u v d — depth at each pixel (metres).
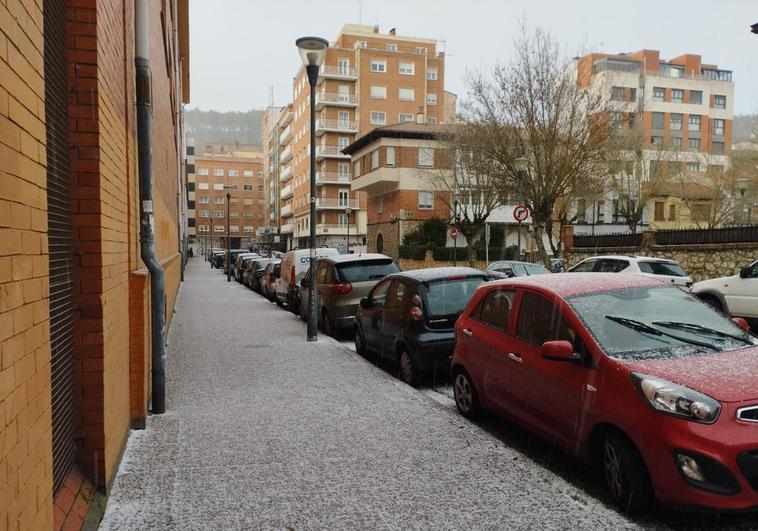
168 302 12.20
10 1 1.88
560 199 33.78
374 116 65.00
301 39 10.69
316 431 5.10
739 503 3.22
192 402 6.13
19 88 1.96
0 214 1.76
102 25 3.73
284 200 91.75
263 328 12.30
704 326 4.48
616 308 4.53
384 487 3.89
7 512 1.81
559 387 4.32
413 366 7.27
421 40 69.69
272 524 3.38
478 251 41.84
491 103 23.34
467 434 5.01
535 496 3.75
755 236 19.12
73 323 3.52
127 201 5.05
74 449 3.52
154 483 3.96
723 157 54.69
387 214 47.78
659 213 50.25
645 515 3.64
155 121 9.45
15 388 1.90
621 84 66.69
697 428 3.32
